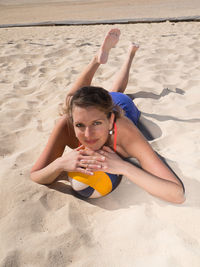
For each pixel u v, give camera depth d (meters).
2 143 2.55
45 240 1.51
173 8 13.12
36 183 1.95
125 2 18.09
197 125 2.70
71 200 1.83
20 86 4.04
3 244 1.49
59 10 16.42
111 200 1.84
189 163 2.09
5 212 1.71
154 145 2.42
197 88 3.55
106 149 1.73
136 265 1.35
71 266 1.37
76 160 1.69
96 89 1.50
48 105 3.39
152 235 1.52
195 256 1.35
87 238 1.53
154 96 3.44
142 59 4.77
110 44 2.69
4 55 5.45
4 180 1.97
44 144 2.52
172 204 1.72
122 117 1.75
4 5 21.86
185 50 5.21
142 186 1.66
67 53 5.61
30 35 8.20
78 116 1.49
